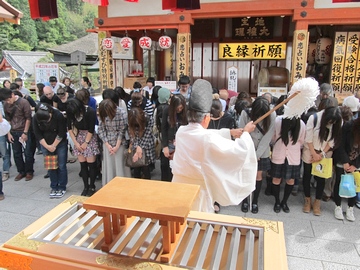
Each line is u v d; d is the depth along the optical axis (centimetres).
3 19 362
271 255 125
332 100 352
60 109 522
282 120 344
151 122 398
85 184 412
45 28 3512
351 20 626
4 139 468
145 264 119
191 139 168
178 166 176
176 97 353
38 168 532
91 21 4181
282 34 1015
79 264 120
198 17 712
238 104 425
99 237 142
